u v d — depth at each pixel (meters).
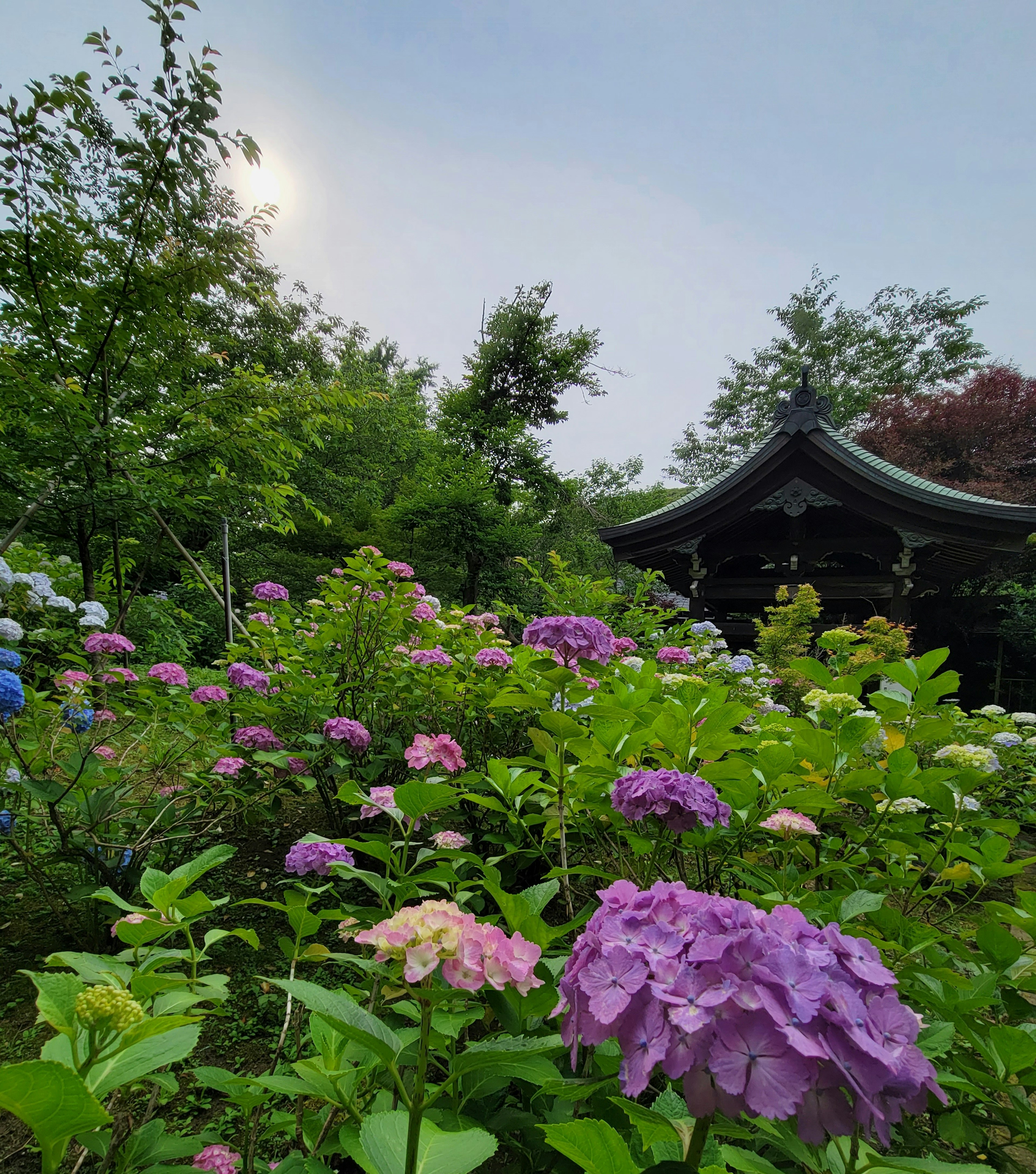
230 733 2.80
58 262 3.75
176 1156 1.02
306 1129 1.11
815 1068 0.63
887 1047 0.68
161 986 0.95
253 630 3.32
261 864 2.94
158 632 6.66
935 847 1.95
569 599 6.05
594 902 1.62
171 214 4.06
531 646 2.25
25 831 2.46
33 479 3.95
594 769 1.70
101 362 4.05
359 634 3.16
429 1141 0.78
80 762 2.33
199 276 4.06
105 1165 0.99
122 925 1.08
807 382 8.41
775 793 1.83
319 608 3.26
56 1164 0.65
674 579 11.36
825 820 1.85
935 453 18.28
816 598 6.16
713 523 9.02
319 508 14.86
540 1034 1.14
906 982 1.29
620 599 5.95
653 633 5.69
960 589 14.75
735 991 0.65
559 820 1.83
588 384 18.70
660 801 1.40
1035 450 17.16
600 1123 0.64
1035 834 4.41
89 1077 0.76
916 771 1.85
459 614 3.67
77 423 3.72
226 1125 1.58
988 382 18.09
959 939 1.79
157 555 5.08
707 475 29.33
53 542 5.80
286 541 14.44
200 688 2.71
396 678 3.01
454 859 1.74
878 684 6.40
